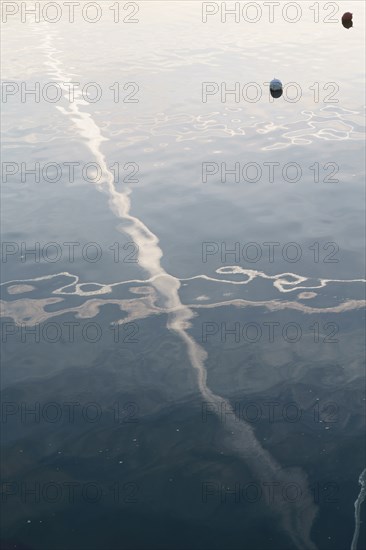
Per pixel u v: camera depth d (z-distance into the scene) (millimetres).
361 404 4934
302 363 5406
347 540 3828
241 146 10328
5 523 3979
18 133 11000
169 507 4082
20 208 8461
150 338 5781
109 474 4355
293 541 3828
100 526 3957
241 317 6066
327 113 11570
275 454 4488
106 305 6301
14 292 6574
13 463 4469
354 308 6160
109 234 7742
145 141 10570
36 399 5094
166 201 8562
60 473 4375
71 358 5551
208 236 7668
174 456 4488
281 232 7723
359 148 10109
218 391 5121
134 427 4762
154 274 6844
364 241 7441
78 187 9016
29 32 18125
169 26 18406
